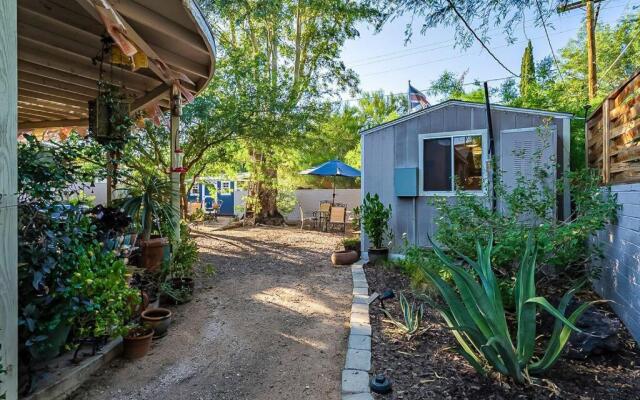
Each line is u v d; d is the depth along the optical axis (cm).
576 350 262
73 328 246
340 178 1509
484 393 219
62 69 410
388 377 241
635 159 305
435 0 424
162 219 427
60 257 218
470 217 437
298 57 1159
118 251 327
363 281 490
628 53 1039
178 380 248
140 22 324
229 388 239
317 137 1084
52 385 215
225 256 682
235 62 853
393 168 615
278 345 304
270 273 552
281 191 1228
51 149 247
